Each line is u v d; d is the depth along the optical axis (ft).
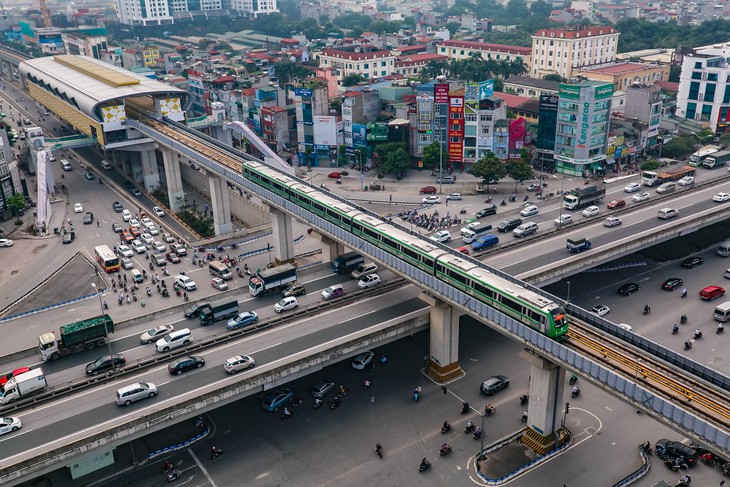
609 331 293.02
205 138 628.69
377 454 308.19
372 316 365.40
